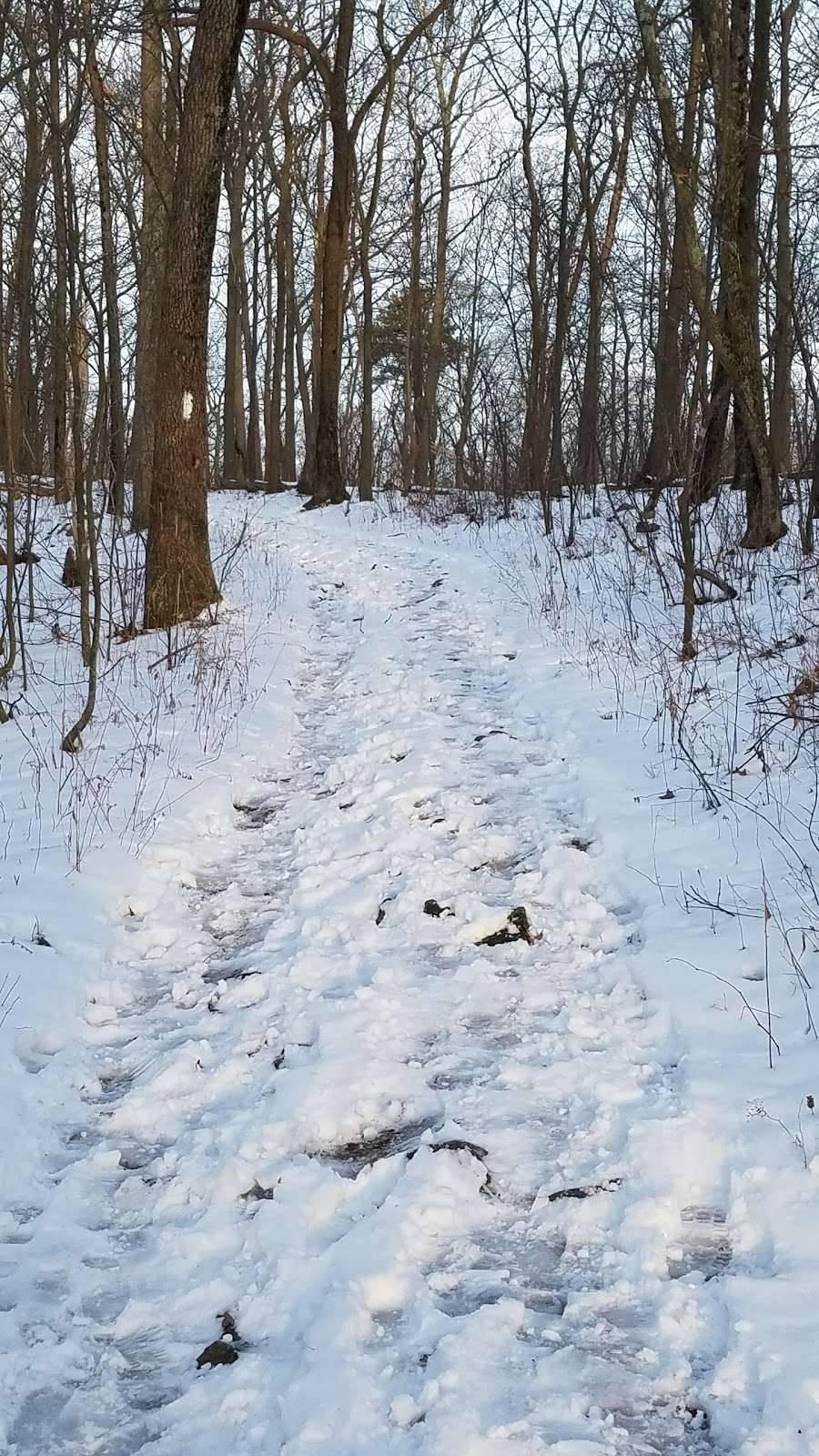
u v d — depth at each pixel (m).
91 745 8.03
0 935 4.93
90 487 7.78
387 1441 2.41
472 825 6.44
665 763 6.79
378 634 11.86
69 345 7.90
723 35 8.63
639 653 9.34
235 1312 2.89
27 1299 2.97
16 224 10.00
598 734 7.61
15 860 5.81
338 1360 2.61
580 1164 3.38
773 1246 2.94
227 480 29.50
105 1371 2.73
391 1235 3.07
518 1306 2.80
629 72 13.56
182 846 6.40
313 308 27.47
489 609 12.35
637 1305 2.82
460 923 5.23
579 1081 3.84
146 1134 3.83
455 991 4.58
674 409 11.50
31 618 11.37
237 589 13.73
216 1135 3.71
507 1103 3.74
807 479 15.26
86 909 5.41
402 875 5.77
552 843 6.00
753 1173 3.17
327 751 8.45
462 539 17.20
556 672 9.40
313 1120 3.70
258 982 4.76
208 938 5.41
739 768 6.36
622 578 12.01
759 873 5.09
